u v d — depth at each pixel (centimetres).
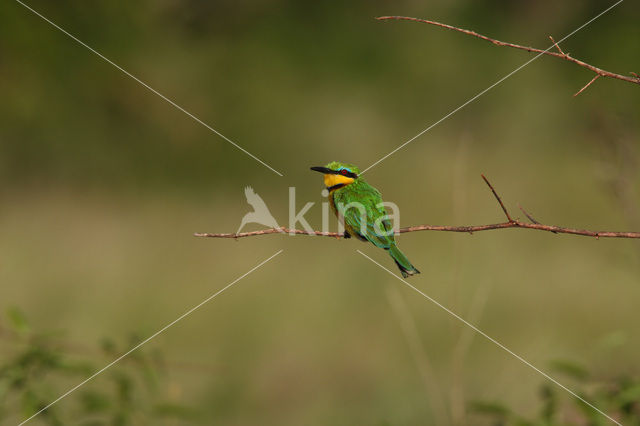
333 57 3219
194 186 2628
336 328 1606
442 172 2405
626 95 1842
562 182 2306
